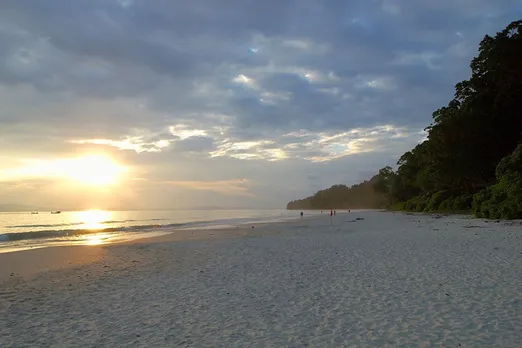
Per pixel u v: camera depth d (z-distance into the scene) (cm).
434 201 5309
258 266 1224
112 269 1319
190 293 909
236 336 606
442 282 854
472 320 600
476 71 4291
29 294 988
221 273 1139
